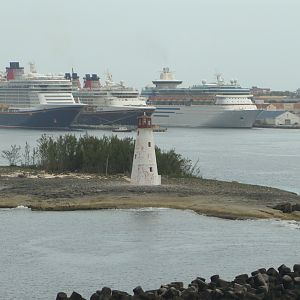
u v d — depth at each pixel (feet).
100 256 625.82
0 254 630.74
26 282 547.90
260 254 631.56
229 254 630.74
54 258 618.03
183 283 516.32
